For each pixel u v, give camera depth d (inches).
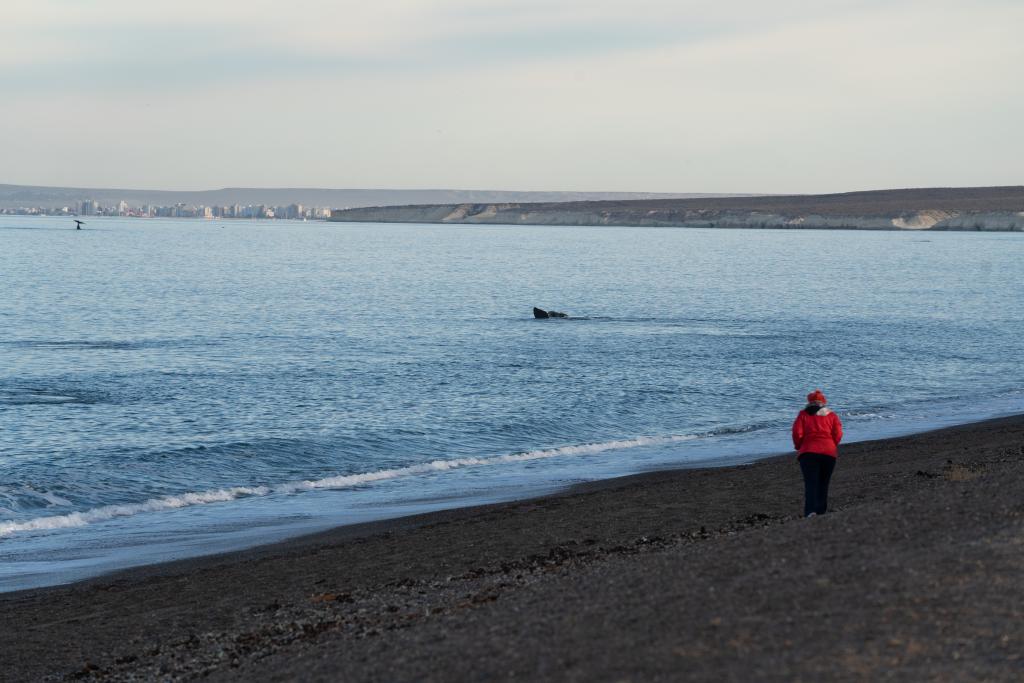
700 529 814.5
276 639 573.3
